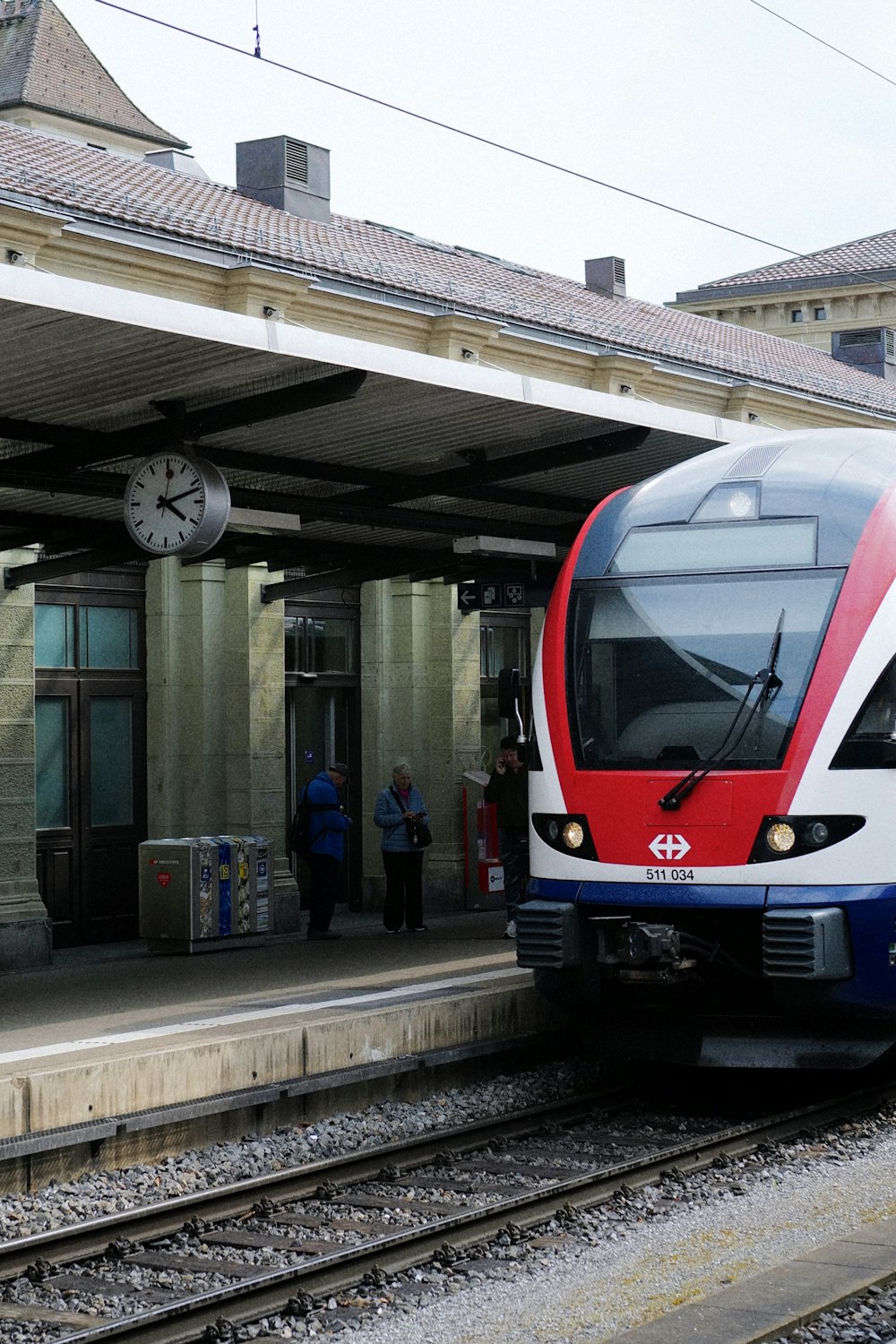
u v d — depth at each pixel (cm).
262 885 1574
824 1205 759
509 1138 920
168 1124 870
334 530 1520
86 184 1593
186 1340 596
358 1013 1013
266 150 1992
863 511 990
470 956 1395
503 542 1385
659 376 1931
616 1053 1008
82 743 1617
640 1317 599
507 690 1147
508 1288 646
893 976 934
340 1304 638
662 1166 845
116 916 1642
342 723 1920
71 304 841
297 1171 801
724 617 982
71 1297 645
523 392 1089
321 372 1016
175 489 1070
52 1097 817
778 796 927
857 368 3055
